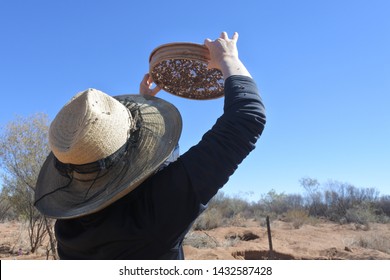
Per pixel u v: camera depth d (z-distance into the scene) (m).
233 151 1.34
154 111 1.61
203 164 1.32
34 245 12.57
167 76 2.11
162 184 1.33
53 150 1.48
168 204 1.31
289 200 36.75
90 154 1.37
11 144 12.01
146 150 1.46
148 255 1.37
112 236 1.35
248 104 1.41
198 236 15.66
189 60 1.92
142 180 1.32
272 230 19.66
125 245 1.36
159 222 1.32
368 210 27.88
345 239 16.44
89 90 1.53
